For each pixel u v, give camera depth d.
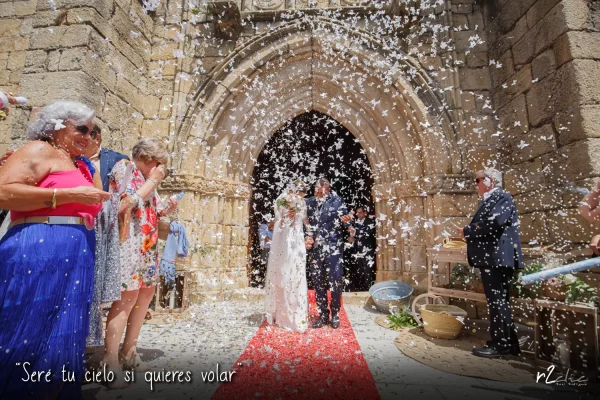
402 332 3.18
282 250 3.35
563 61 3.46
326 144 8.37
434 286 3.63
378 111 5.19
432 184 4.63
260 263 6.42
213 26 5.44
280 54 5.21
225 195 5.21
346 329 3.28
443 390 1.90
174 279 3.65
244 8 5.53
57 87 3.88
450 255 3.28
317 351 2.53
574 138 3.29
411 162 4.96
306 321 3.20
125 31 4.75
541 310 2.44
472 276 3.21
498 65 4.38
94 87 4.09
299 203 3.47
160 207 2.35
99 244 1.78
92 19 4.07
